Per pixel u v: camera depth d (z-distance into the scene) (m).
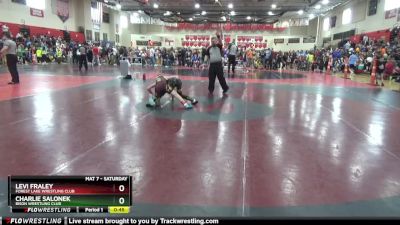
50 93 9.70
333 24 36.88
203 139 5.12
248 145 4.86
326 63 26.69
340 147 4.85
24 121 6.06
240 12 38.56
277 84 14.38
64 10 31.55
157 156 4.31
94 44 31.25
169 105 8.10
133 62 32.88
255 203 3.10
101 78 14.99
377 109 8.14
